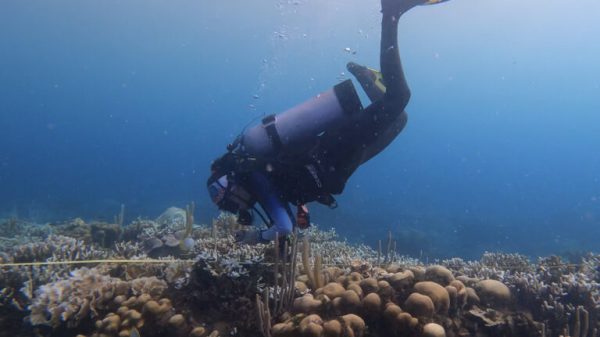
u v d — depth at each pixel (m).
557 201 51.44
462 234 25.06
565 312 4.26
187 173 65.81
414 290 3.77
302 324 3.36
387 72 4.89
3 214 23.66
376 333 3.58
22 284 5.04
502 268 5.79
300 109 4.49
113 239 9.39
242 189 4.08
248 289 4.05
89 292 4.33
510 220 33.16
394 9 4.92
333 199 4.52
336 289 3.86
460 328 3.83
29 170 66.12
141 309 3.93
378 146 5.85
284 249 3.85
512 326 3.86
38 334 4.21
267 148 4.24
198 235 7.77
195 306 4.02
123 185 46.66
